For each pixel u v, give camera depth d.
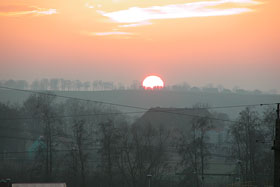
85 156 109.56
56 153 126.56
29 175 113.81
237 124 115.88
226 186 95.50
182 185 106.12
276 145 38.88
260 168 104.50
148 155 116.31
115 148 112.00
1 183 69.56
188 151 112.75
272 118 110.25
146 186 109.75
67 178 108.88
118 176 115.12
